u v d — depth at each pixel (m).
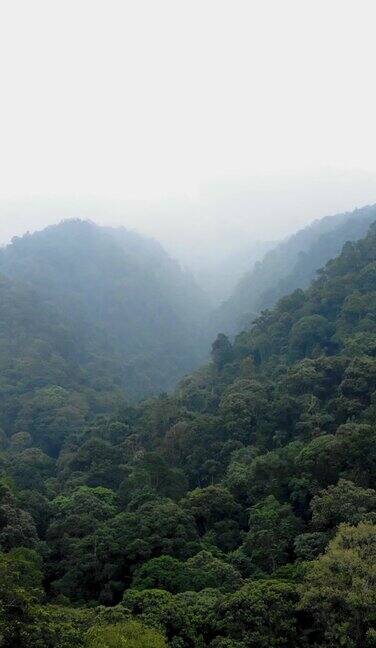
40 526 46.53
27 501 47.50
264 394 61.75
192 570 33.78
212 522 43.16
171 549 36.97
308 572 28.62
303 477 41.31
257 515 38.78
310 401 55.12
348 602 25.66
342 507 34.31
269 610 27.59
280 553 35.34
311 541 33.81
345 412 50.44
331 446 41.00
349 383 52.53
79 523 42.56
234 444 54.50
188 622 28.02
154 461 52.16
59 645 24.59
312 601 26.88
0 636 23.67
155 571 33.72
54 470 70.38
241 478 45.81
